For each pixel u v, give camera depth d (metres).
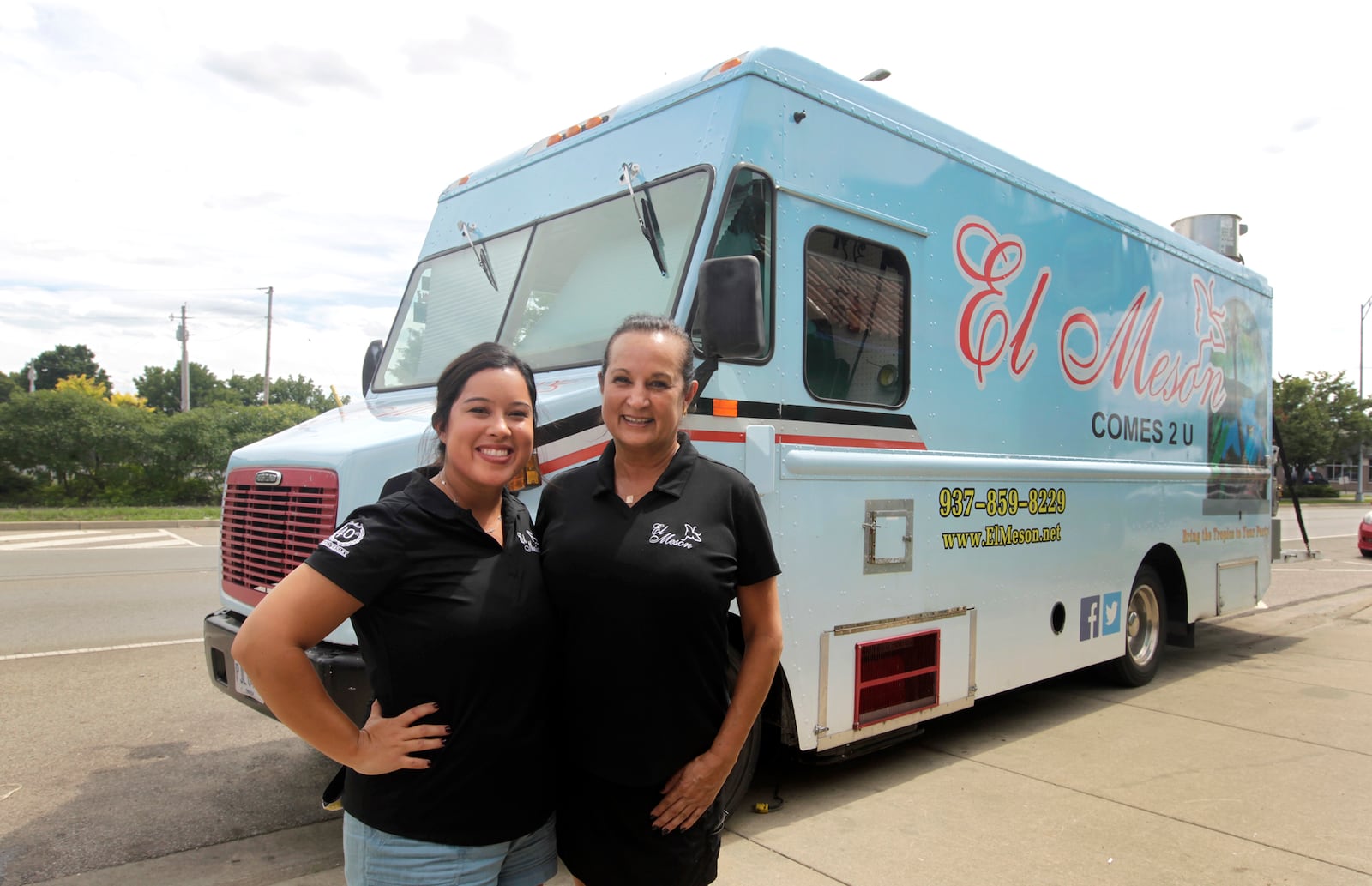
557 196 4.41
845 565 4.12
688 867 2.17
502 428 1.96
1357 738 5.38
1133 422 6.27
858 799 4.35
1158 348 6.57
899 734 4.57
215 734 5.13
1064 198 5.66
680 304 3.49
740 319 3.19
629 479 2.23
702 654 2.10
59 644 7.11
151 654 6.84
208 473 22.05
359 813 1.93
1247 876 3.59
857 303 4.25
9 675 6.23
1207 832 3.99
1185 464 6.89
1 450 20.23
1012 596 5.14
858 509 4.20
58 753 4.81
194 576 10.69
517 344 4.18
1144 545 6.37
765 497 3.76
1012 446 5.16
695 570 2.05
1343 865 3.69
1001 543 5.05
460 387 2.01
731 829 3.96
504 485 2.00
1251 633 9.03
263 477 3.72
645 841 2.13
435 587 1.86
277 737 5.10
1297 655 7.88
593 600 2.05
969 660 4.82
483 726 1.89
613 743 2.09
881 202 4.38
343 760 1.79
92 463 21.25
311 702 1.77
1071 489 5.63
